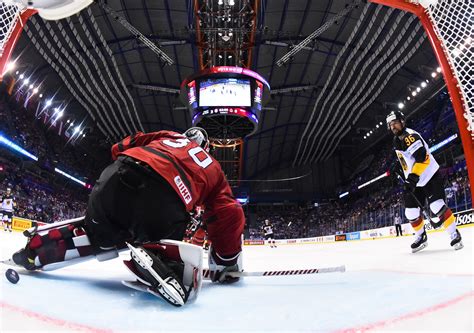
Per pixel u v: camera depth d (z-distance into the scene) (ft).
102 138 119.85
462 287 5.60
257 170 144.46
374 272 8.98
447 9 13.17
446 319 3.88
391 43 71.00
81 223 7.39
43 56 69.31
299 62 83.87
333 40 74.95
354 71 82.58
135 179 6.22
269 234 55.72
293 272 8.08
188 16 66.90
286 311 4.79
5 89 75.61
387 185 104.27
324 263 14.30
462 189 50.31
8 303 4.50
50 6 6.97
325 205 139.74
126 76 86.12
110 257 7.32
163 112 106.32
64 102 90.63
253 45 69.62
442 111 85.87
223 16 63.00
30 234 7.49
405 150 12.57
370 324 3.92
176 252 5.71
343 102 94.07
